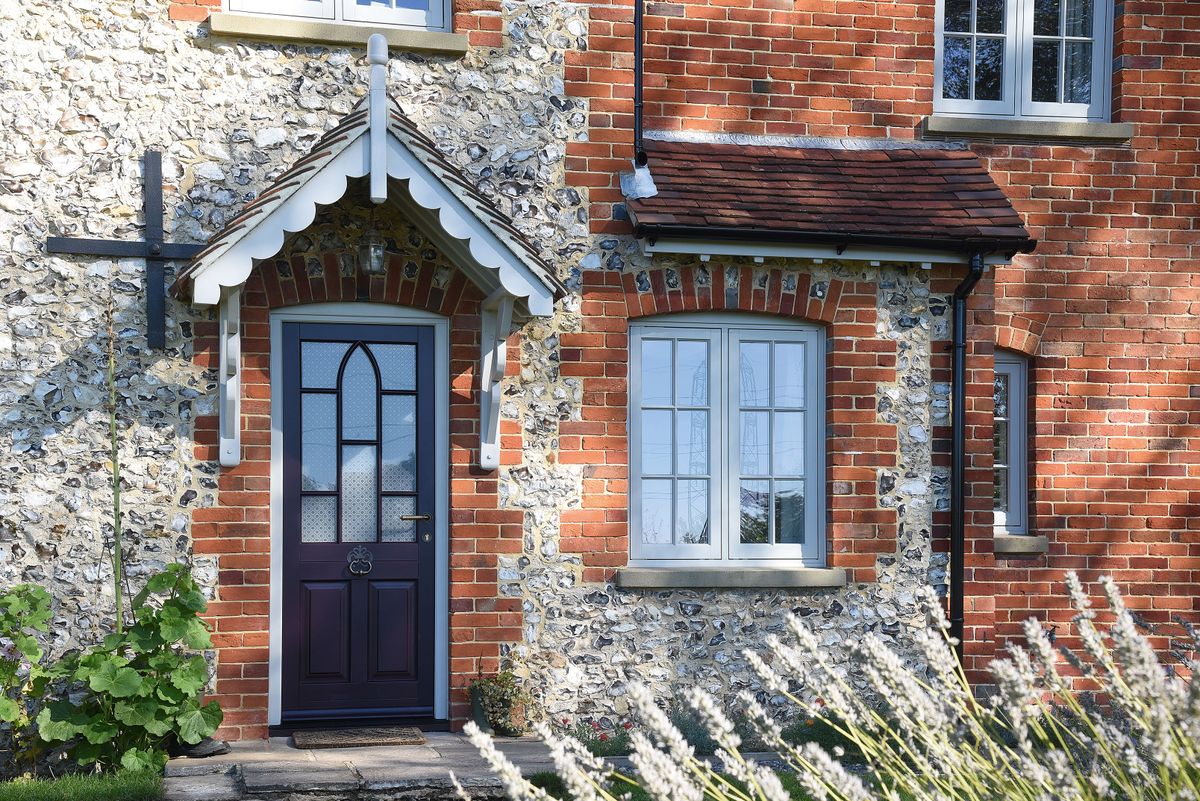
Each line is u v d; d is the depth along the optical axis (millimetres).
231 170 7562
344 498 7688
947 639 3645
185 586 6734
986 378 8430
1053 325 8766
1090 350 8805
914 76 8695
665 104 8352
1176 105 8906
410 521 7781
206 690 7270
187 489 7348
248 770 6371
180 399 7375
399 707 7703
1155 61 8891
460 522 7719
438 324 7824
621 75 8172
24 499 7180
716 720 3137
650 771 2977
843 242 7980
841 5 8609
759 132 8500
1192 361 8883
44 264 7273
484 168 7949
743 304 8172
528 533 7828
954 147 8727
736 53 8461
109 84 7410
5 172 7250
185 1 7531
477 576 7727
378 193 6785
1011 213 8141
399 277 7668
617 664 7879
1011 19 8953
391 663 7699
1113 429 8812
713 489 8242
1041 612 8688
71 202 7324
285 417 7602
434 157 6895
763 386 8375
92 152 7371
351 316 7684
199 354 7406
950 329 8391
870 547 8227
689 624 7980
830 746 7250
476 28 7977
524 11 8055
